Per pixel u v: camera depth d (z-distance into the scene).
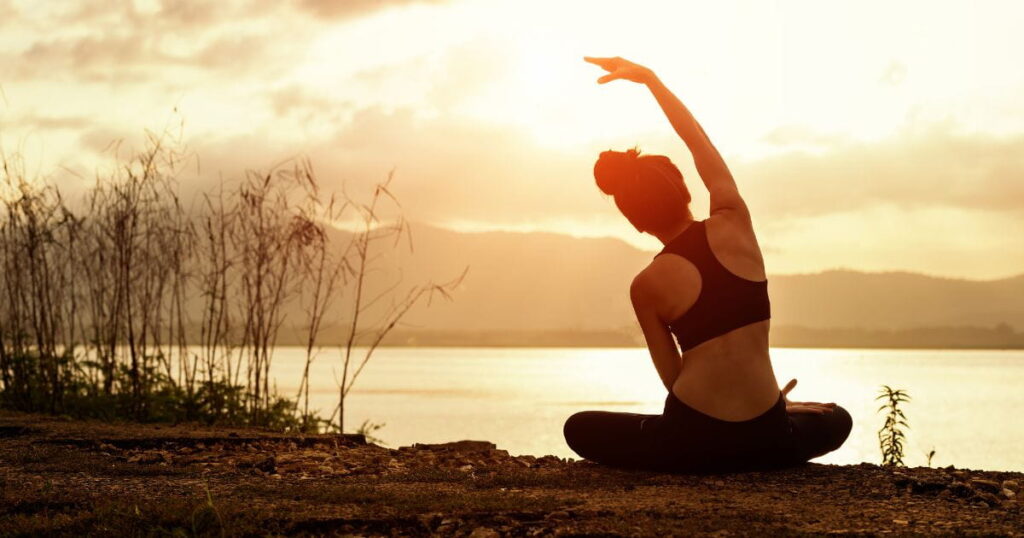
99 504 3.00
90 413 6.89
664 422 3.42
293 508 2.88
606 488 3.21
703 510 2.77
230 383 7.04
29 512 3.04
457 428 24.36
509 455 4.52
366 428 7.18
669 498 2.99
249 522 2.70
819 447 3.53
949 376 79.50
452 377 77.69
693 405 3.34
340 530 2.68
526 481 3.38
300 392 7.09
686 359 3.40
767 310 3.38
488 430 23.81
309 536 2.64
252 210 7.15
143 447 4.77
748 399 3.30
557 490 3.20
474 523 2.71
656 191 3.40
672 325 3.39
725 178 3.47
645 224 3.47
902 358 193.50
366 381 63.81
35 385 7.20
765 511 2.75
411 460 4.31
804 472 3.45
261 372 7.02
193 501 2.99
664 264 3.37
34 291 7.20
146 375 7.02
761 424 3.31
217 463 4.13
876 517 2.68
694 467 3.41
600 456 3.65
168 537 2.62
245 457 4.34
